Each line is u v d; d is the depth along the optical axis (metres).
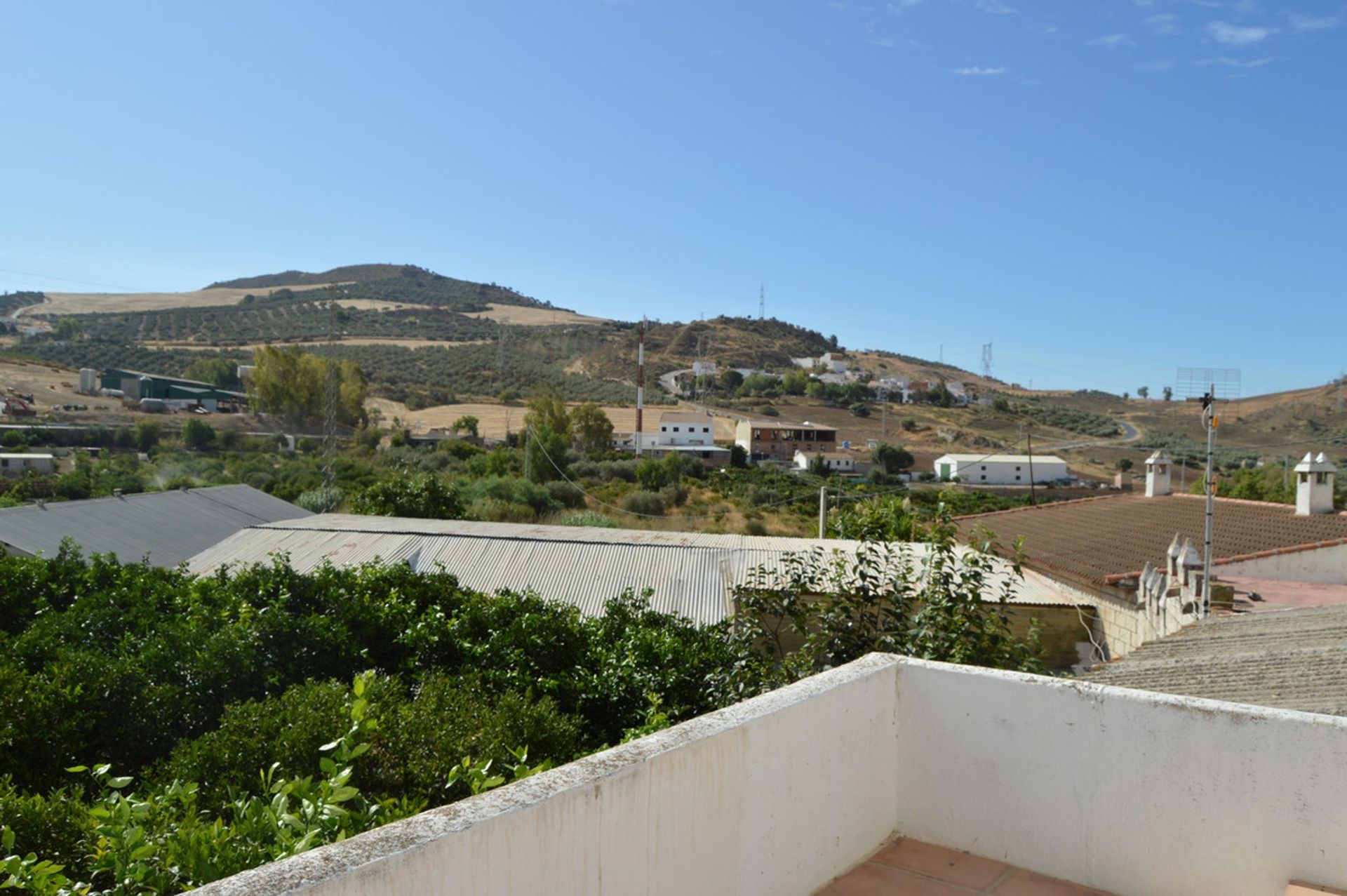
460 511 31.42
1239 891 2.73
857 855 3.13
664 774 2.37
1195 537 15.97
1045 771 3.07
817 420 103.44
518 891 1.99
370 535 20.97
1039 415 108.00
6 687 7.76
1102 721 2.97
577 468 57.19
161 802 4.49
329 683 8.65
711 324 177.88
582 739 9.44
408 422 79.19
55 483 35.94
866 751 3.20
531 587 17.77
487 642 11.80
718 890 2.55
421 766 7.14
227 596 12.16
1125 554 15.57
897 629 7.63
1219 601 11.18
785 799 2.81
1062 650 15.03
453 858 1.86
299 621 11.09
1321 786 2.62
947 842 3.26
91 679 8.57
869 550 8.15
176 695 9.01
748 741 2.66
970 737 3.22
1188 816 2.82
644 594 13.92
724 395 118.69
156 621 11.30
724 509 49.03
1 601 12.38
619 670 10.76
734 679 8.18
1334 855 2.60
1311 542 14.73
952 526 8.07
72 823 5.30
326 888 1.63
